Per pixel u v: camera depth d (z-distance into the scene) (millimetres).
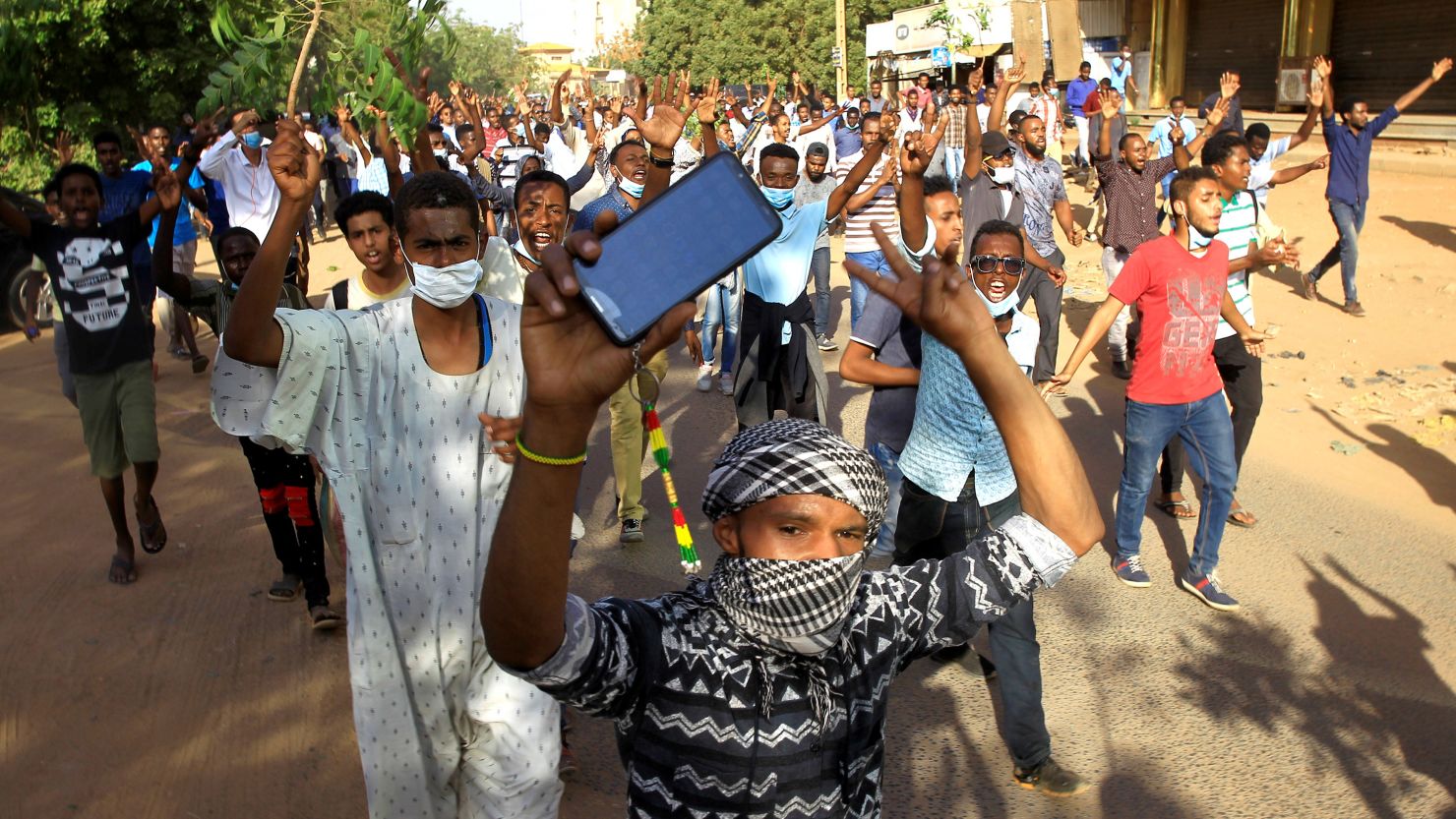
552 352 1419
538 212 4918
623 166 6648
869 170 6152
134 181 9109
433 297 2967
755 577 1756
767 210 1437
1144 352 5402
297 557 5633
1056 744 4375
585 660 1649
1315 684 4750
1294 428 8008
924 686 4836
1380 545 6090
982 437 4062
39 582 5887
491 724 3086
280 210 2764
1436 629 5176
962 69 28922
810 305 6133
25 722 4574
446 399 3059
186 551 6273
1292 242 13844
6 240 11945
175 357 10562
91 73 19125
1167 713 4570
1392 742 4340
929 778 4188
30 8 6719
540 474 1457
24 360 10883
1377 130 10578
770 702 1787
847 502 1755
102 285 5586
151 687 4840
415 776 3117
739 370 6199
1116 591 5641
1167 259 5234
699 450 7707
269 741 4438
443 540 3053
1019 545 1928
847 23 41250
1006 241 4164
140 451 5762
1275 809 3967
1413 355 9555
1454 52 20609
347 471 3031
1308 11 22766
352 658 3072
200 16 19422
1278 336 10242
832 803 1829
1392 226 14227
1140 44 27484
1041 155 8766
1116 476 7160
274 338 2904
